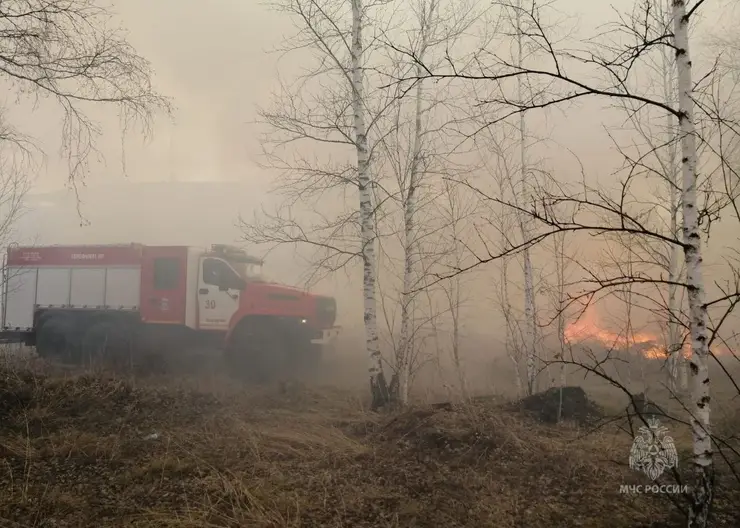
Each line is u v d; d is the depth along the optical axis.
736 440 5.57
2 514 4.18
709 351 3.47
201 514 4.25
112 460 5.29
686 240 3.50
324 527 4.15
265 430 6.60
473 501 4.62
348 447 6.03
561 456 5.42
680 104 3.59
